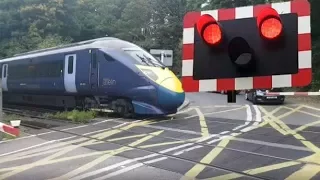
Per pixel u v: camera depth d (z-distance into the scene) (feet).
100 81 54.34
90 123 47.85
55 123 48.78
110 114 55.72
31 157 29.53
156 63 54.54
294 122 46.78
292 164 25.48
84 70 56.54
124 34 187.62
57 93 63.05
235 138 35.73
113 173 24.23
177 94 50.67
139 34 188.44
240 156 28.32
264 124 45.06
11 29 152.66
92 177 23.38
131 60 52.37
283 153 28.96
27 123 49.24
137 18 189.88
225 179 22.41
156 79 50.80
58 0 157.38
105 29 188.24
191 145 32.89
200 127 43.37
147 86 50.24
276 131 39.47
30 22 152.56
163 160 27.55
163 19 181.06
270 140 34.40
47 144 34.78
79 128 43.93
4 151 32.09
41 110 67.36
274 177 22.47
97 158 28.55
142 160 27.68
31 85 69.26
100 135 38.93
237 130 40.68
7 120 52.80
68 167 26.03
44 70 65.46
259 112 58.85
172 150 30.94
